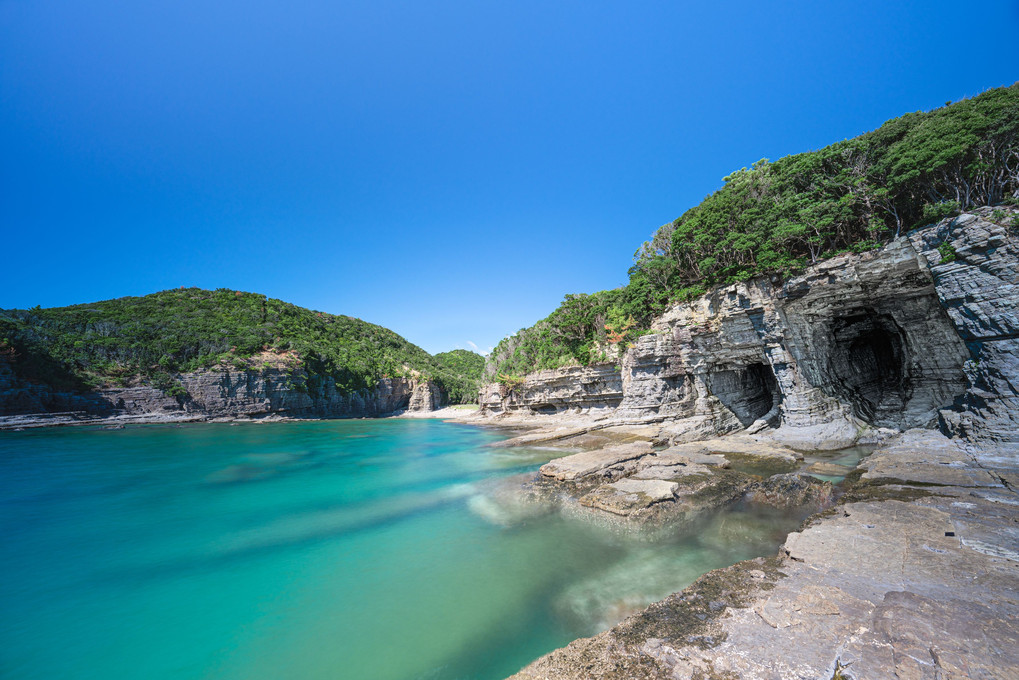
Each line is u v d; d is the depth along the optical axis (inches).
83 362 3159.5
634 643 289.9
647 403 1684.3
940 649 237.9
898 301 1091.3
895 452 799.7
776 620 288.4
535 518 682.2
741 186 1387.8
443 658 348.5
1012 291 757.9
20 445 1760.6
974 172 856.3
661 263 1706.4
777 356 1250.0
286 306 5344.5
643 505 652.7
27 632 403.5
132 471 1191.6
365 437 2118.6
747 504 676.1
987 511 465.7
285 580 502.9
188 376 3420.3
